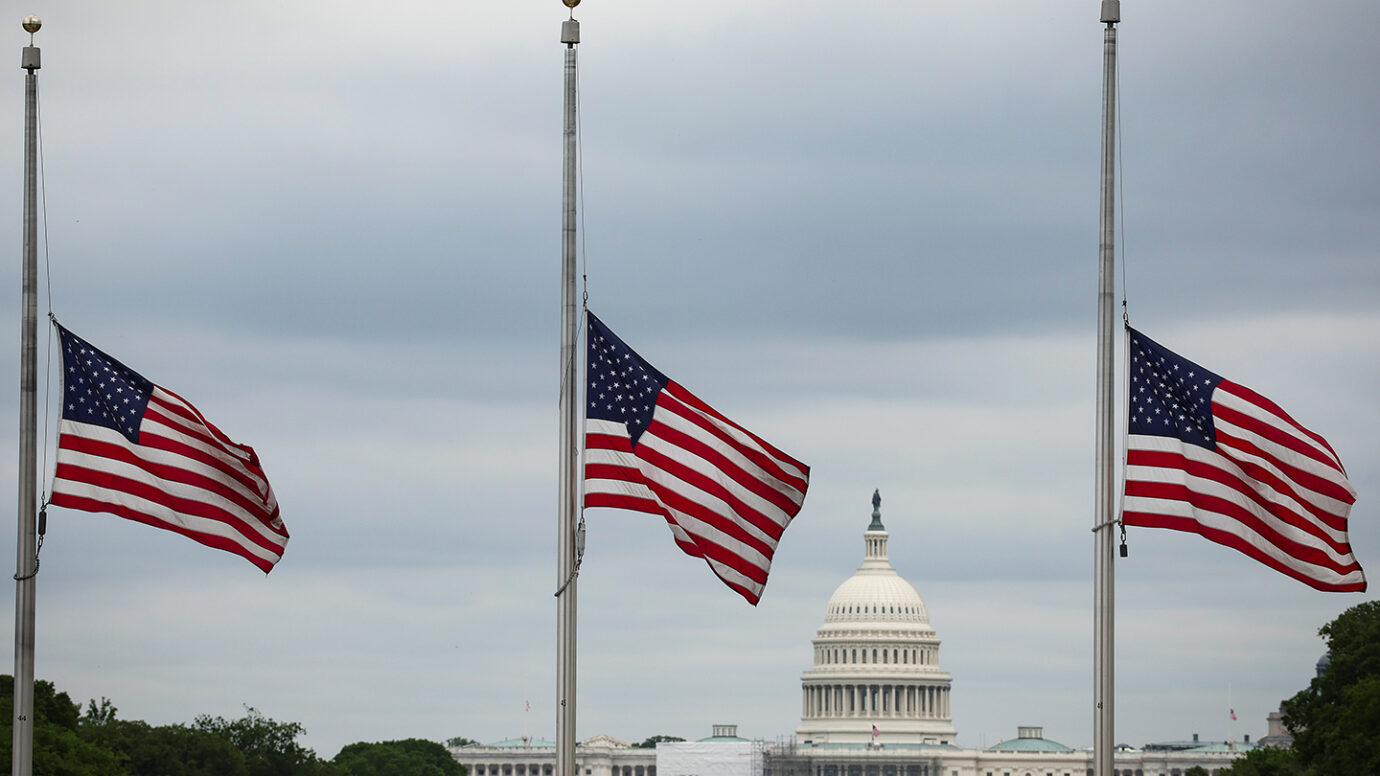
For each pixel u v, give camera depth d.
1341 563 150.25
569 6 155.12
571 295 155.12
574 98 155.62
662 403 156.38
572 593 154.50
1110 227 151.62
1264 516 150.00
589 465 155.62
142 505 156.50
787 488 156.62
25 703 155.88
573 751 154.12
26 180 158.00
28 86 158.38
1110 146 151.62
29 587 156.25
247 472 158.25
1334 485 150.75
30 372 157.00
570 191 155.25
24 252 157.50
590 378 156.50
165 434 157.88
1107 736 149.62
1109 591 150.38
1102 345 151.38
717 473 155.88
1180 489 149.88
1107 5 151.50
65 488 155.88
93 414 157.12
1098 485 151.38
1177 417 151.00
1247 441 150.75
